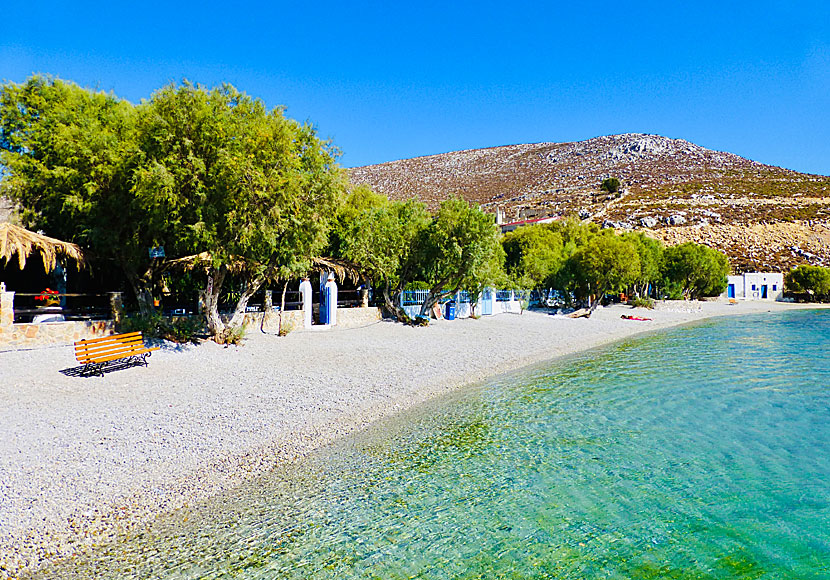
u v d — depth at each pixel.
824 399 13.27
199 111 15.80
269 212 16.62
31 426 8.95
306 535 6.15
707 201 100.19
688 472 8.27
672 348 23.62
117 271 22.17
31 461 7.56
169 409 10.46
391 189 152.38
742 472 8.28
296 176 17.08
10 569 5.27
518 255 49.84
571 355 21.28
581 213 93.88
